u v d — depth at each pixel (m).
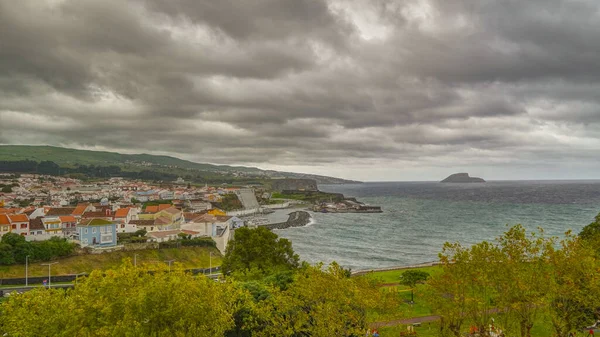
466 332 51.06
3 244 101.00
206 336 36.34
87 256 110.88
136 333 32.16
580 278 36.94
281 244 87.62
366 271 110.62
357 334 41.28
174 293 35.53
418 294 48.72
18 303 37.25
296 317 45.72
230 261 86.69
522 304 37.16
